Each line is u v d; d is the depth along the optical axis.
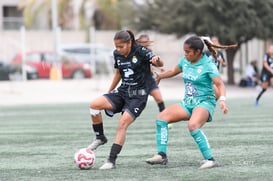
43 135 31.88
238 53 124.62
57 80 89.88
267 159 22.02
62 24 136.50
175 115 20.16
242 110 44.91
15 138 30.80
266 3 82.19
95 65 93.19
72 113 46.56
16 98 66.38
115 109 20.64
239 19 80.94
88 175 19.41
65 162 22.47
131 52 20.09
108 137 30.22
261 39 85.12
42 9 131.75
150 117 41.03
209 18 81.00
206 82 19.62
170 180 18.19
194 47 19.28
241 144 26.27
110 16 127.00
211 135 29.70
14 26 108.12
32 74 94.38
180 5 83.25
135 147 26.20
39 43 107.12
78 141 29.05
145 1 94.25
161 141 20.52
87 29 112.50
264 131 31.09
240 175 18.80
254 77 82.31
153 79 32.81
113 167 20.52
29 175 19.81
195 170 19.83
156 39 104.94
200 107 19.69
